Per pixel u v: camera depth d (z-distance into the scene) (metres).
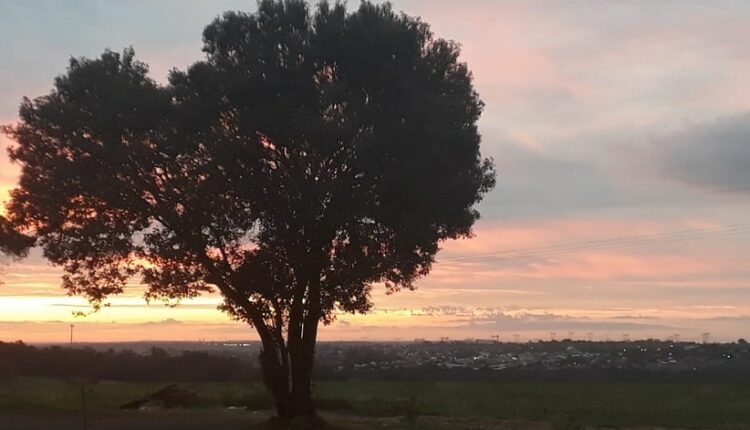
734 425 42.53
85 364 87.44
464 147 25.98
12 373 82.38
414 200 25.27
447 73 27.44
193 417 35.81
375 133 24.69
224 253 26.11
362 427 30.88
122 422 32.66
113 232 26.20
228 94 24.48
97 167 25.05
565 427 31.64
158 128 24.41
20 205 26.38
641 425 42.56
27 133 25.62
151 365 86.69
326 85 24.98
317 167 25.03
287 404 28.17
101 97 24.59
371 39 25.42
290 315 27.03
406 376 91.12
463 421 40.22
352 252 25.31
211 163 24.27
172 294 27.73
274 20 25.88
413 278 27.34
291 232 24.84
